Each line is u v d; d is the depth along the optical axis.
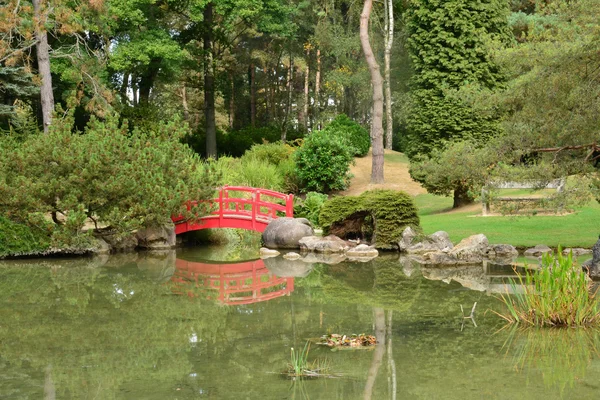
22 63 29.41
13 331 10.41
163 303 12.47
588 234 17.70
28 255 18.56
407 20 27.44
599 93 13.41
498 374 7.84
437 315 10.98
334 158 30.62
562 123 13.92
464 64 25.41
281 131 42.25
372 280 14.62
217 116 52.75
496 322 10.40
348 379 7.79
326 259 18.17
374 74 30.86
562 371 7.91
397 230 19.38
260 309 11.84
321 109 52.50
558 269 10.20
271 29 36.38
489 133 25.36
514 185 20.05
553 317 10.13
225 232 23.22
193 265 17.27
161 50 31.36
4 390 7.66
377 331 10.02
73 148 18.16
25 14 23.91
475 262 16.38
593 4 13.55
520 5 37.44
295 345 9.34
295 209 25.53
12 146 18.44
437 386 7.45
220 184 20.95
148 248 20.45
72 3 28.64
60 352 9.23
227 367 8.39
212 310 11.83
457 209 25.34
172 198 18.97
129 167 18.36
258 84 52.97
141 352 9.17
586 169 14.52
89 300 12.76
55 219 18.98
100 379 8.00
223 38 36.00
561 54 13.85
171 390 7.55
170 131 20.77
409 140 27.88
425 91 26.17
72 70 29.05
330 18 48.81
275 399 7.18
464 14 25.31
